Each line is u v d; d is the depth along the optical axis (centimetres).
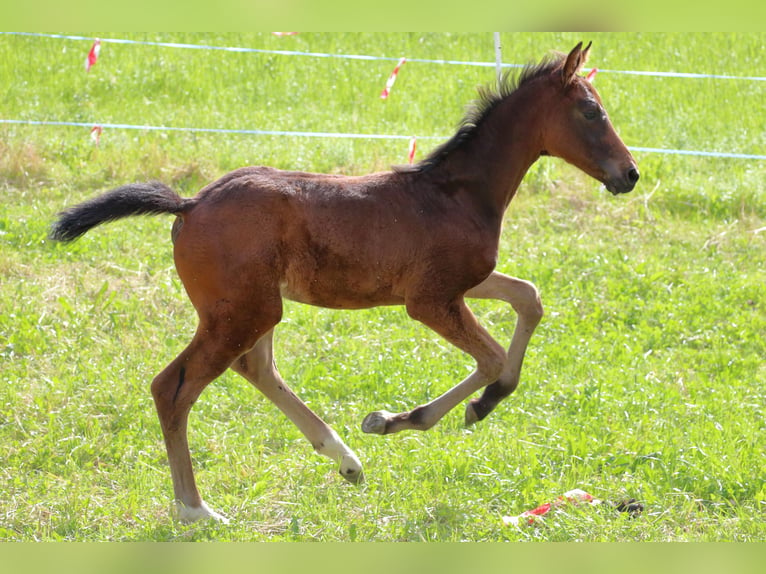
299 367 1074
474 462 885
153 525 769
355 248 791
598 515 789
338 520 786
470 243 818
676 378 1116
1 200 1435
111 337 1124
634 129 1984
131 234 1376
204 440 916
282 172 803
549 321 1231
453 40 2489
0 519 771
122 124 1792
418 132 1878
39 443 894
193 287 775
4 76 1956
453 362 1109
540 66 849
